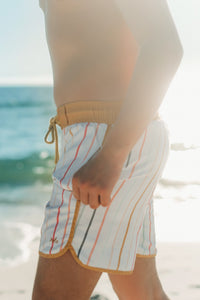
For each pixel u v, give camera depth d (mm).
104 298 2799
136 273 1839
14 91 45062
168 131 1674
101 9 1582
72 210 1495
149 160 1559
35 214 6965
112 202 1505
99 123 1544
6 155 16781
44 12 1895
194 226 4430
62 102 1642
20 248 4598
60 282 1492
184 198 5254
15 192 10039
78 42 1607
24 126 23906
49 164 15188
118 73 1575
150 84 1283
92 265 1488
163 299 1909
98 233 1497
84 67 1594
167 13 1325
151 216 1881
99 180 1326
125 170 1518
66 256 1488
